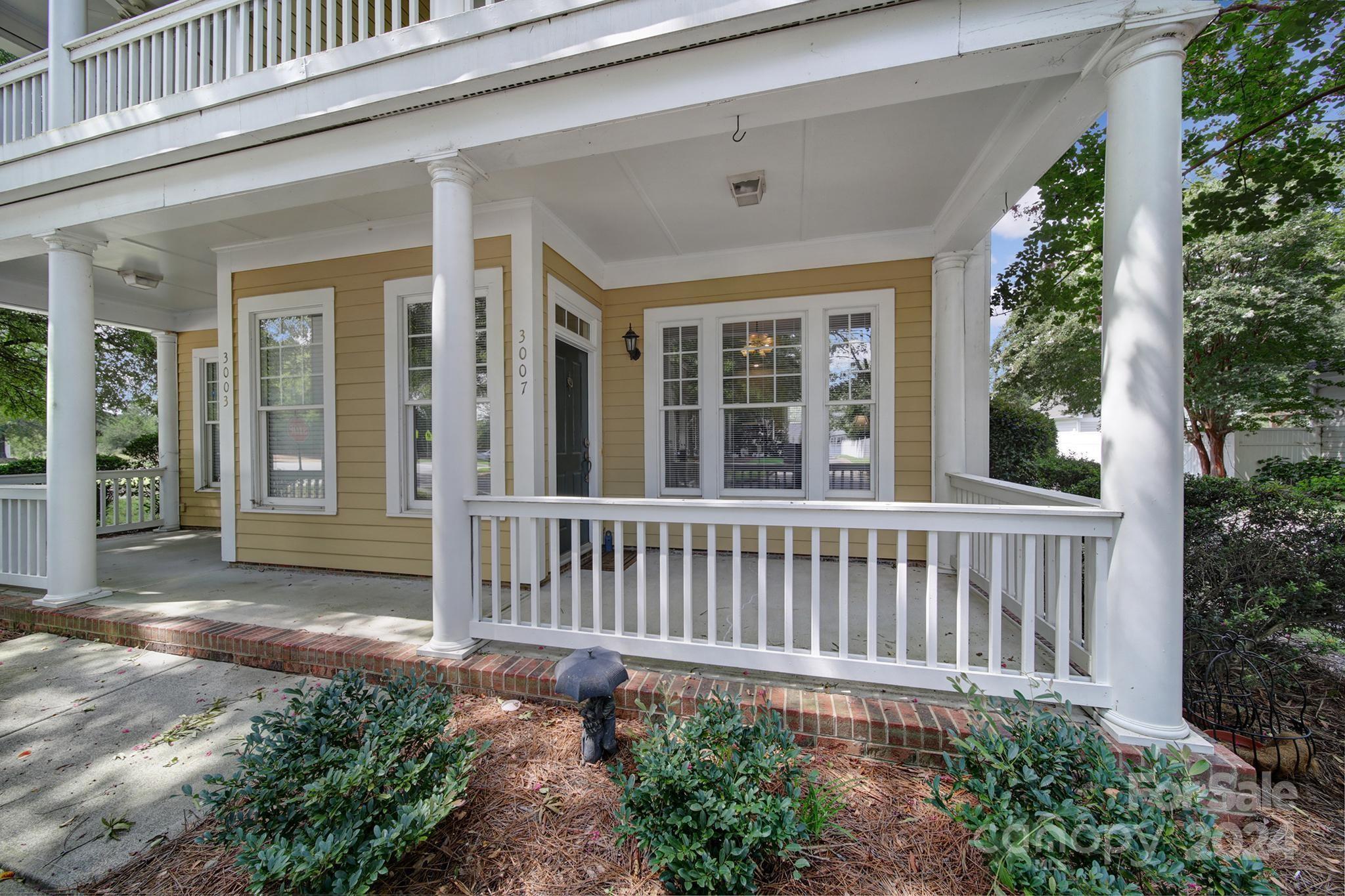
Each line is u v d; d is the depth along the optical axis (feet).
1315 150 12.71
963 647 7.72
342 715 6.61
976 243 14.25
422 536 15.05
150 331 23.73
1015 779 5.27
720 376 17.62
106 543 20.75
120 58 11.66
